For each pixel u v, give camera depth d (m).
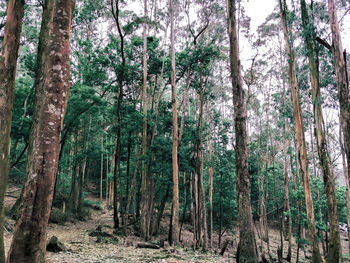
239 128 9.26
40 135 4.18
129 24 18.16
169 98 31.91
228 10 10.13
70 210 23.59
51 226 17.28
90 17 20.14
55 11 4.69
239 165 9.03
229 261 12.33
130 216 25.95
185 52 19.16
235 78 9.59
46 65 4.53
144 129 19.31
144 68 20.03
